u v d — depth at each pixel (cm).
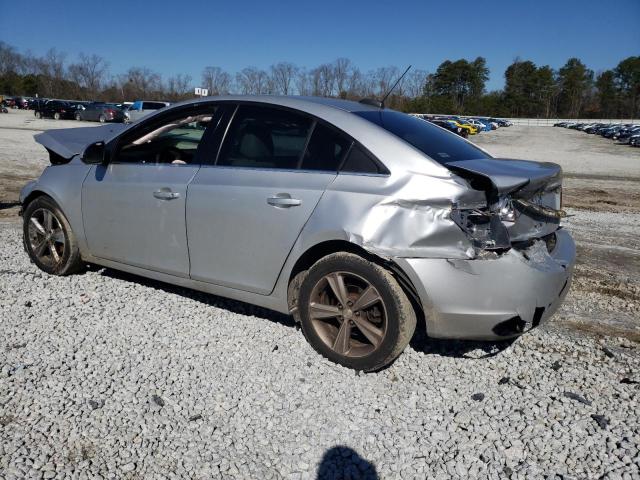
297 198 342
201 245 387
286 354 357
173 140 418
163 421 285
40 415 286
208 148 393
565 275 334
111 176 436
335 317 346
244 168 371
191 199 385
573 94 12362
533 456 267
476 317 308
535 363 359
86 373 327
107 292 452
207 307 429
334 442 275
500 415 300
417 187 310
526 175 312
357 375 336
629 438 279
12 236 634
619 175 1891
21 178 1163
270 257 356
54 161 524
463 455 268
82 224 457
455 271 304
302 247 340
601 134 5934
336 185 332
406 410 303
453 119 6925
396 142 330
